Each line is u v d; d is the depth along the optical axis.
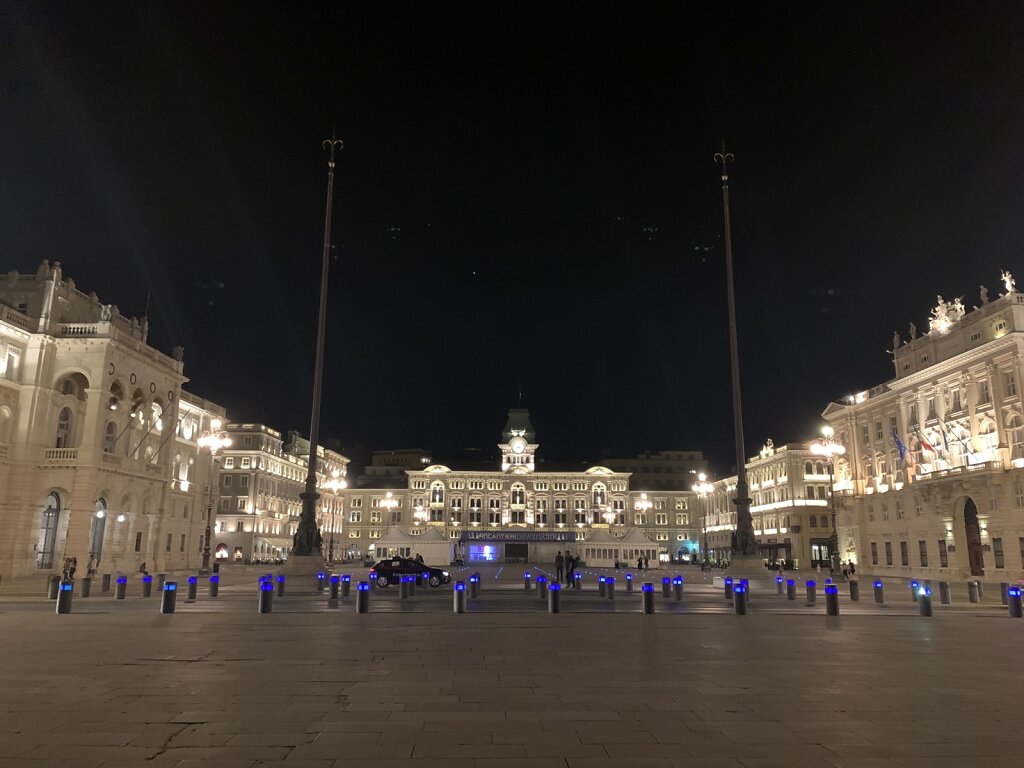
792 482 95.00
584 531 139.75
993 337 56.12
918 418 65.75
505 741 8.09
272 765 7.18
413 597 31.12
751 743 8.06
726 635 17.98
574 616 22.77
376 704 9.91
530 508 141.50
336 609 24.81
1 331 50.31
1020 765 7.30
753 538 39.62
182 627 19.12
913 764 7.32
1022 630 19.66
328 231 40.91
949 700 10.34
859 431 77.69
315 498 39.00
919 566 64.81
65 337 53.56
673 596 32.41
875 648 15.78
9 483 49.81
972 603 31.28
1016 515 51.66
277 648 15.18
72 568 39.44
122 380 56.44
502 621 21.08
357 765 7.20
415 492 141.88
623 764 7.29
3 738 8.12
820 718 9.24
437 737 8.26
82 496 50.88
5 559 48.88
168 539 68.44
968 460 57.53
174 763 7.23
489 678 11.88
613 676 12.12
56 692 10.60
